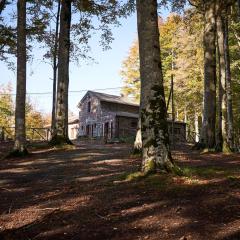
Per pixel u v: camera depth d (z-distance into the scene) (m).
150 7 11.26
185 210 7.90
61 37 22.72
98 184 10.91
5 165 16.06
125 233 6.81
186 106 54.53
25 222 7.73
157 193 9.26
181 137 47.56
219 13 22.78
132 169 13.28
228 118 24.36
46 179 12.52
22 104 19.17
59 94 22.22
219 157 18.12
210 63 21.75
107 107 52.53
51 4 29.59
